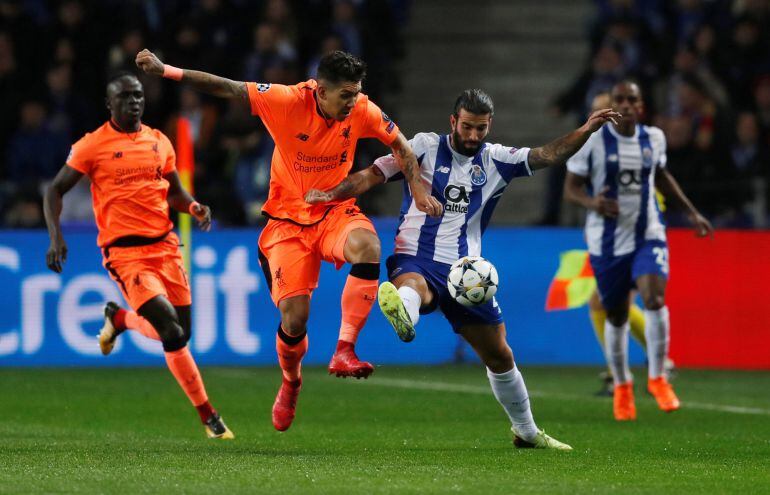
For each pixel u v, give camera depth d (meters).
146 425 27.56
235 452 21.48
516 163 21.42
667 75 54.94
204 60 52.50
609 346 29.48
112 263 25.44
